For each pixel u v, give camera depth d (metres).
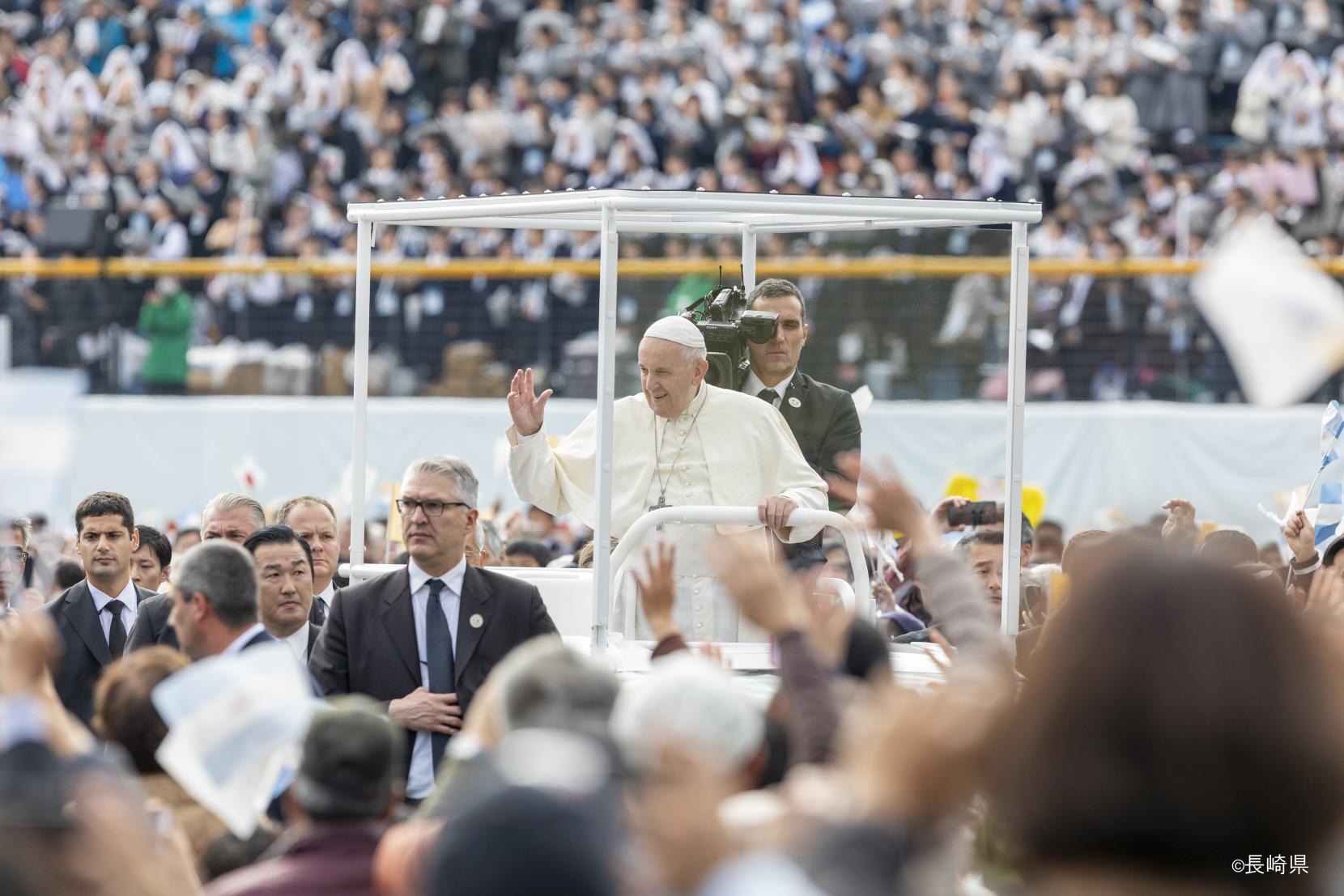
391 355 55.31
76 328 56.88
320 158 73.75
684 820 9.62
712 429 25.44
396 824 14.34
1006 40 72.50
